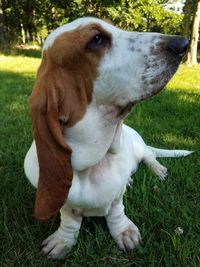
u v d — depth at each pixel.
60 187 0.33
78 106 0.32
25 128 0.72
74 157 0.33
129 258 0.38
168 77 0.32
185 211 0.44
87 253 0.38
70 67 0.31
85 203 0.37
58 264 0.38
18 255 0.39
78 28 0.32
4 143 0.66
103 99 0.32
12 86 1.20
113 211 0.40
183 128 0.72
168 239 0.40
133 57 0.31
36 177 0.38
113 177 0.37
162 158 0.59
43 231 0.43
